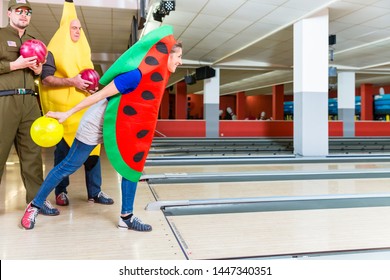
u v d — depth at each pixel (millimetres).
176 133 11375
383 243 1946
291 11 6094
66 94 2516
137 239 1967
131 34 6926
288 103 21094
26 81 2316
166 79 2078
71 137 2555
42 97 2562
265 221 2346
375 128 12297
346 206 2771
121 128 2010
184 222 2311
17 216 2383
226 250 1812
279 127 12078
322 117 6375
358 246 1895
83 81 2479
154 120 2076
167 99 19172
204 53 9656
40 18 6227
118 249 1815
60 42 2535
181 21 6750
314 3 5719
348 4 5770
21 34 2338
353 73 11688
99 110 2043
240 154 7367
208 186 3516
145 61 1954
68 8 2576
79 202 2789
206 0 5656
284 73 13047
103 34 7465
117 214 2461
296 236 2047
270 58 10250
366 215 2510
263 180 3869
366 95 15688
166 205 2650
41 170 2479
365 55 9648
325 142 6398
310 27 6297
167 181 3783
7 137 2270
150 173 4352
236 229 2168
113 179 3838
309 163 5449
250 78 14656
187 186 3510
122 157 2047
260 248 1847
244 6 5906
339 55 9656
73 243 1895
